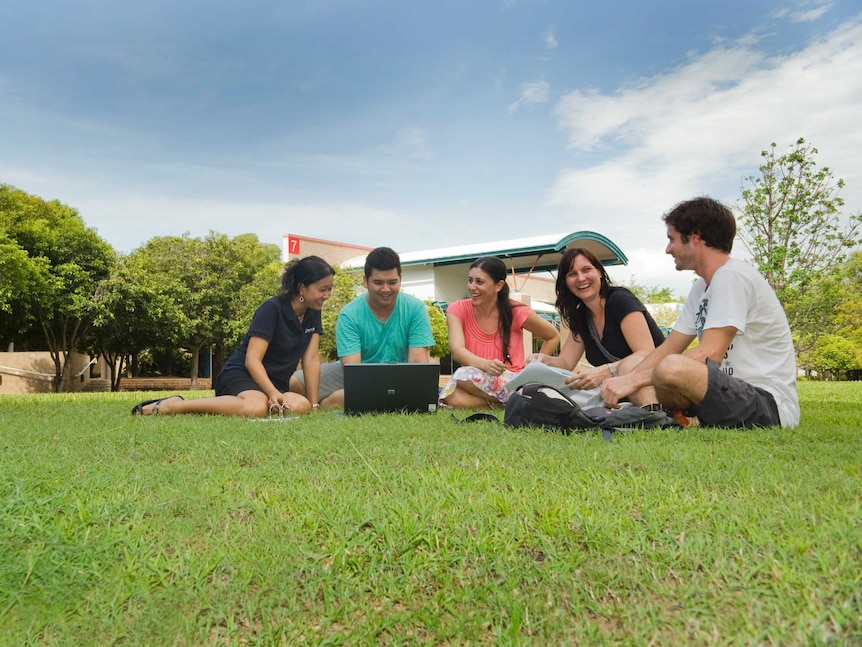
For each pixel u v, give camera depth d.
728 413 3.69
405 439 3.49
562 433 3.70
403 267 28.38
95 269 26.45
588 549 1.79
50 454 3.07
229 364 5.50
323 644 1.46
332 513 2.06
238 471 2.72
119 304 25.55
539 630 1.47
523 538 1.86
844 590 1.48
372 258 5.58
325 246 30.94
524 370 4.34
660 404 3.95
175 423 4.28
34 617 1.58
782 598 1.47
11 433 3.82
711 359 3.72
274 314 5.38
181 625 1.54
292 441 3.42
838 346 29.23
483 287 5.80
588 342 4.97
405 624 1.52
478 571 1.70
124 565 1.79
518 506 2.09
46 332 25.78
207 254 29.12
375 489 2.40
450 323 6.03
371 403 5.02
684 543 1.78
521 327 6.13
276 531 1.96
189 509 2.18
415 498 2.18
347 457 2.98
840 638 1.32
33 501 2.20
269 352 5.48
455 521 1.97
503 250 24.44
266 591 1.66
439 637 1.47
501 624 1.49
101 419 4.70
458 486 2.36
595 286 4.75
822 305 14.23
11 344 31.11
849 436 3.45
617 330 4.81
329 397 5.84
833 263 13.97
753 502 2.09
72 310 24.94
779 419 3.84
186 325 26.95
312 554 1.82
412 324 5.95
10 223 24.05
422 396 5.09
